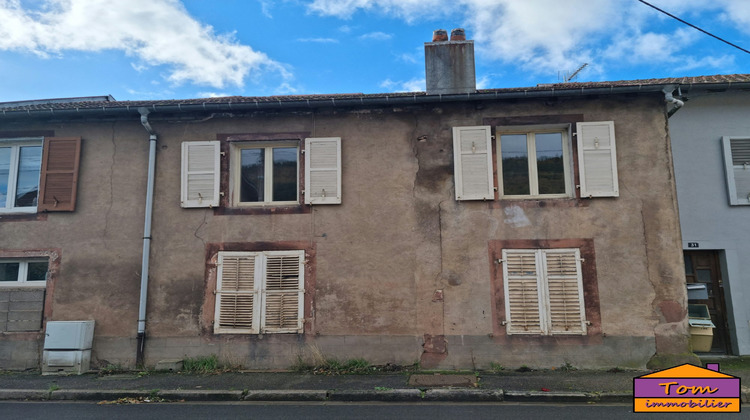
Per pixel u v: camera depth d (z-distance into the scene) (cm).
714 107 924
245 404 631
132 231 845
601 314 768
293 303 812
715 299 903
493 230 802
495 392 639
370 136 845
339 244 820
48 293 834
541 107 823
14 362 819
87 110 837
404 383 690
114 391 669
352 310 803
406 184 827
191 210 842
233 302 816
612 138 797
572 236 789
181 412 595
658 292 766
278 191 863
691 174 914
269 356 800
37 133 874
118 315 824
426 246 809
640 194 788
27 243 848
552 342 769
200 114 865
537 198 812
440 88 877
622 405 607
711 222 902
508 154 841
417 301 797
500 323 780
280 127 856
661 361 745
